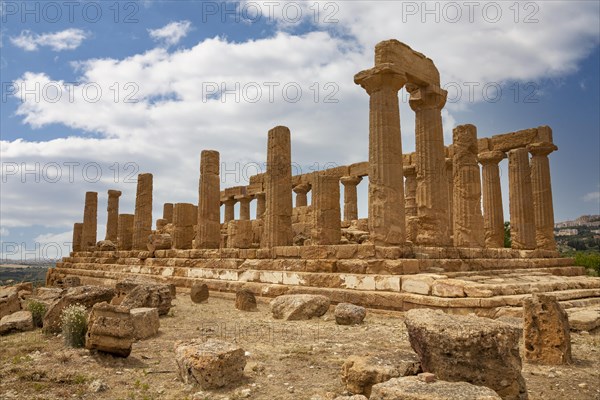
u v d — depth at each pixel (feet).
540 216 81.10
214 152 83.97
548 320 27.78
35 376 25.21
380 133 52.06
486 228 82.43
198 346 24.34
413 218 71.61
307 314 43.88
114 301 50.85
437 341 19.97
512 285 45.62
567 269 70.08
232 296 64.03
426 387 17.11
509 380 19.47
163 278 80.59
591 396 21.59
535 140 81.46
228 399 21.15
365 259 50.44
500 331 19.94
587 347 31.71
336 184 64.95
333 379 23.73
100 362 27.84
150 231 100.78
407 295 43.29
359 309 40.57
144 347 32.24
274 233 66.08
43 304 43.45
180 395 21.97
